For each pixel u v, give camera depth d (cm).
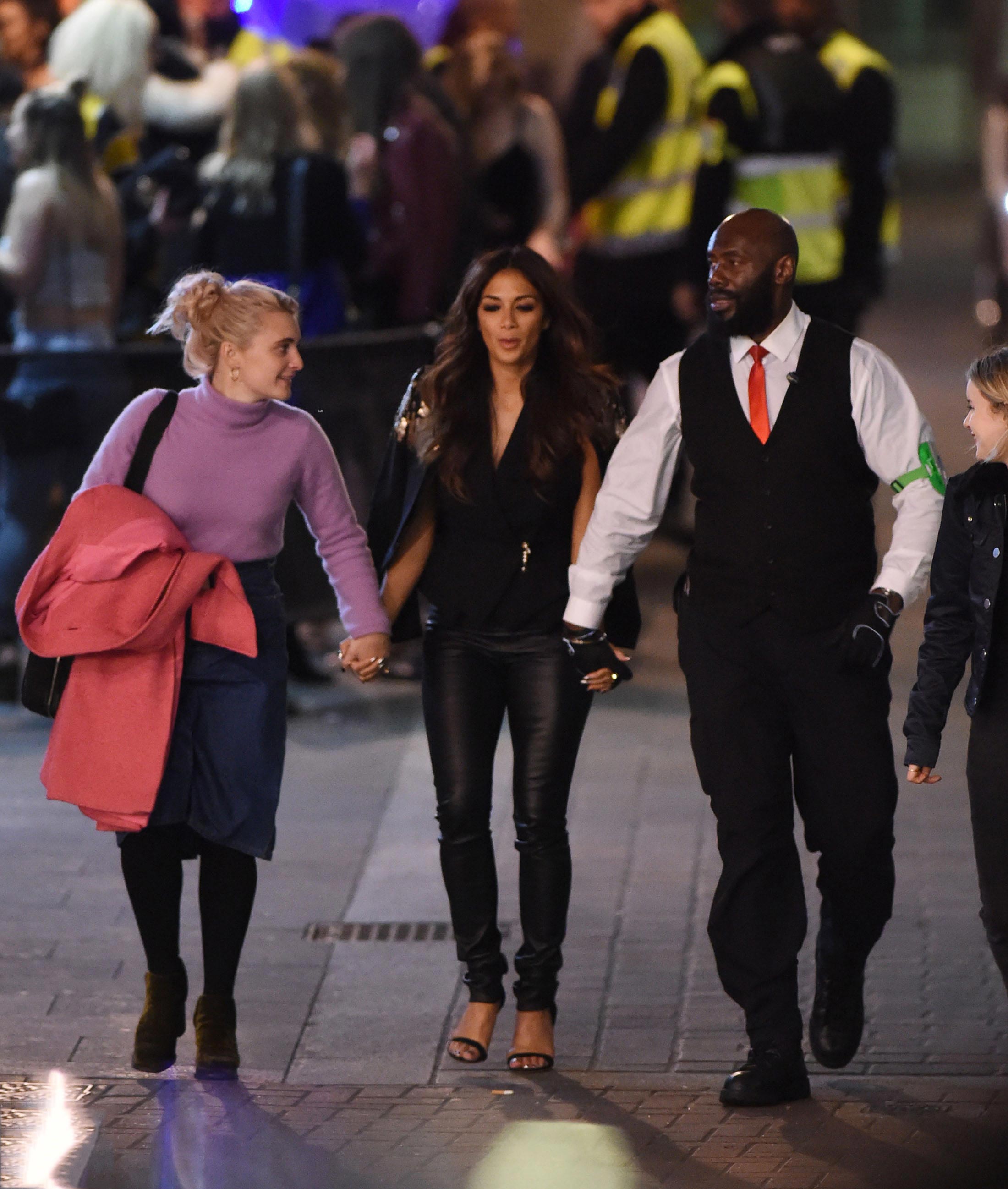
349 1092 1541
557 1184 1374
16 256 2548
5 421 2522
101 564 1466
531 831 1580
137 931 1886
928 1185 1369
